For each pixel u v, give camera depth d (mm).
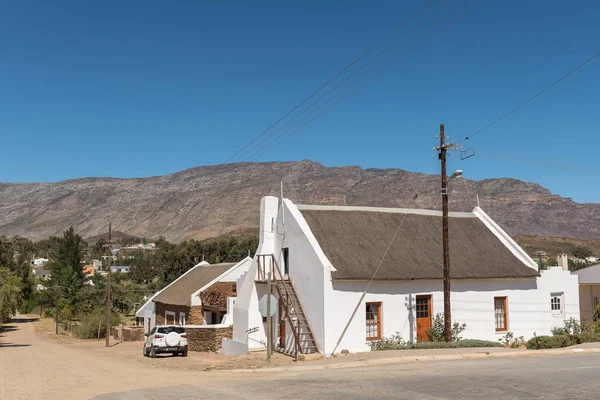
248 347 26156
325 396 12516
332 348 22156
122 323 57688
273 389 13781
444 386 13266
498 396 11938
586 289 34469
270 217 27469
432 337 23953
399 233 26391
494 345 23609
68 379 18047
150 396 13320
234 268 40812
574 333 26188
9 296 44625
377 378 14945
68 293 75188
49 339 53625
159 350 28406
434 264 25266
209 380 16141
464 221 29234
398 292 23938
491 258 27094
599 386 12859
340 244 24219
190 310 38188
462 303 25391
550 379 13867
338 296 22578
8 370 22109
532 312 27031
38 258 192750
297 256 24609
